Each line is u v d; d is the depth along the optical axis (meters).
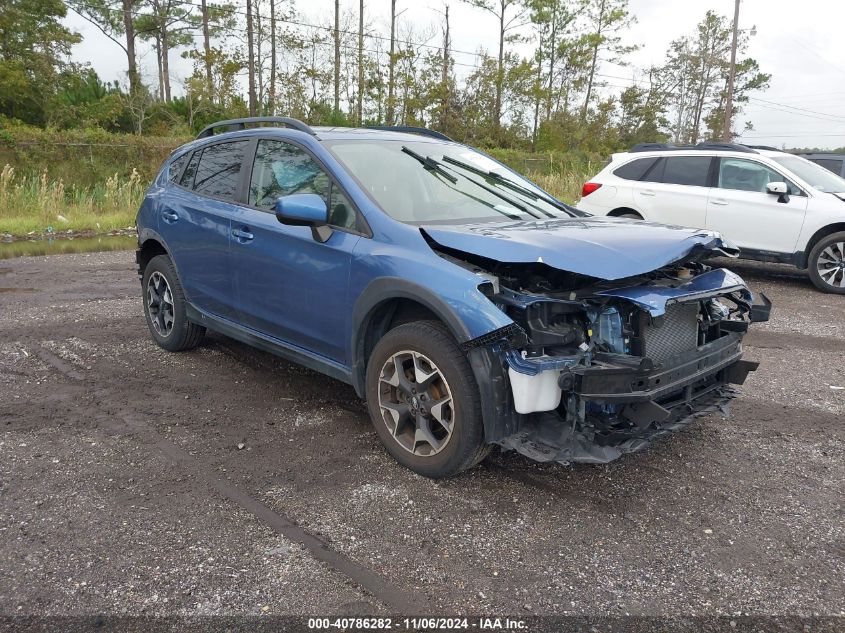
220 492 3.34
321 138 4.21
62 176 20.19
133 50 37.03
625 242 3.26
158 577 2.67
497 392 3.10
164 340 5.55
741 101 59.25
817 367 5.66
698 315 3.53
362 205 3.73
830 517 3.26
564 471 3.65
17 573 2.67
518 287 3.23
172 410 4.38
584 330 3.17
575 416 3.10
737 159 9.44
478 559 2.84
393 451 3.64
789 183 9.00
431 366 3.33
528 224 3.73
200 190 5.05
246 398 4.62
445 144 4.88
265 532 3.00
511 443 3.13
